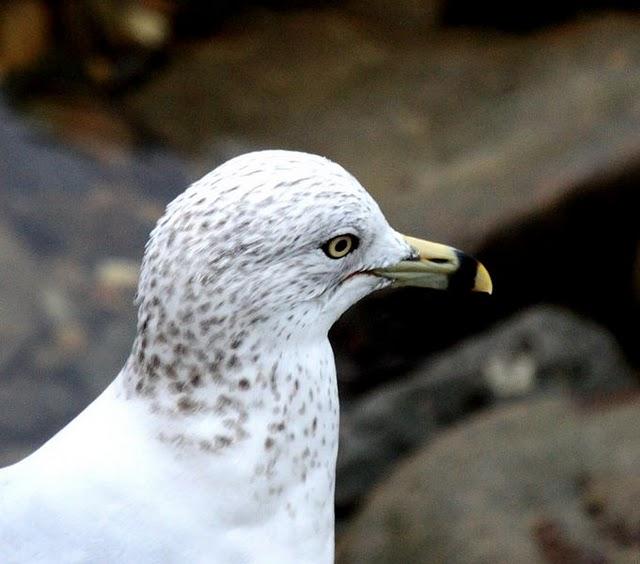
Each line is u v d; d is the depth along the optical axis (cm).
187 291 552
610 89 1477
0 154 1462
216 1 1714
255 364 564
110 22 1644
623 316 1339
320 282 576
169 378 566
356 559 984
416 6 1716
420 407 1180
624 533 921
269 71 1636
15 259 1344
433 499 984
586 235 1325
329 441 589
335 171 574
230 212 549
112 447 562
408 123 1534
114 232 1395
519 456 999
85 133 1517
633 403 1045
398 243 623
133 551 550
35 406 1229
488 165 1418
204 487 562
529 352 1201
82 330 1295
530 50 1606
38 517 547
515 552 922
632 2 1648
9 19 1605
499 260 1318
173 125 1555
